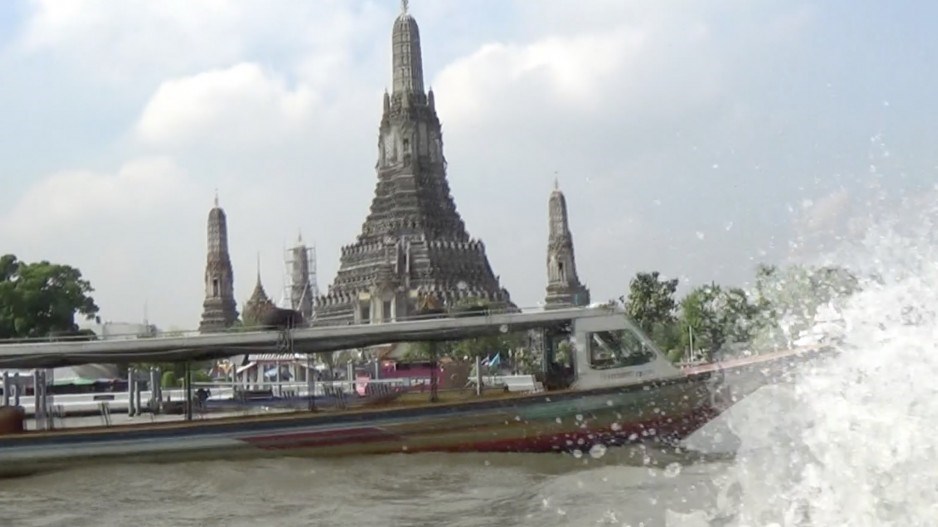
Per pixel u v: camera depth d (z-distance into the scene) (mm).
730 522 11969
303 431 23641
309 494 18781
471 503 17078
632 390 23625
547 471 21094
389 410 23719
